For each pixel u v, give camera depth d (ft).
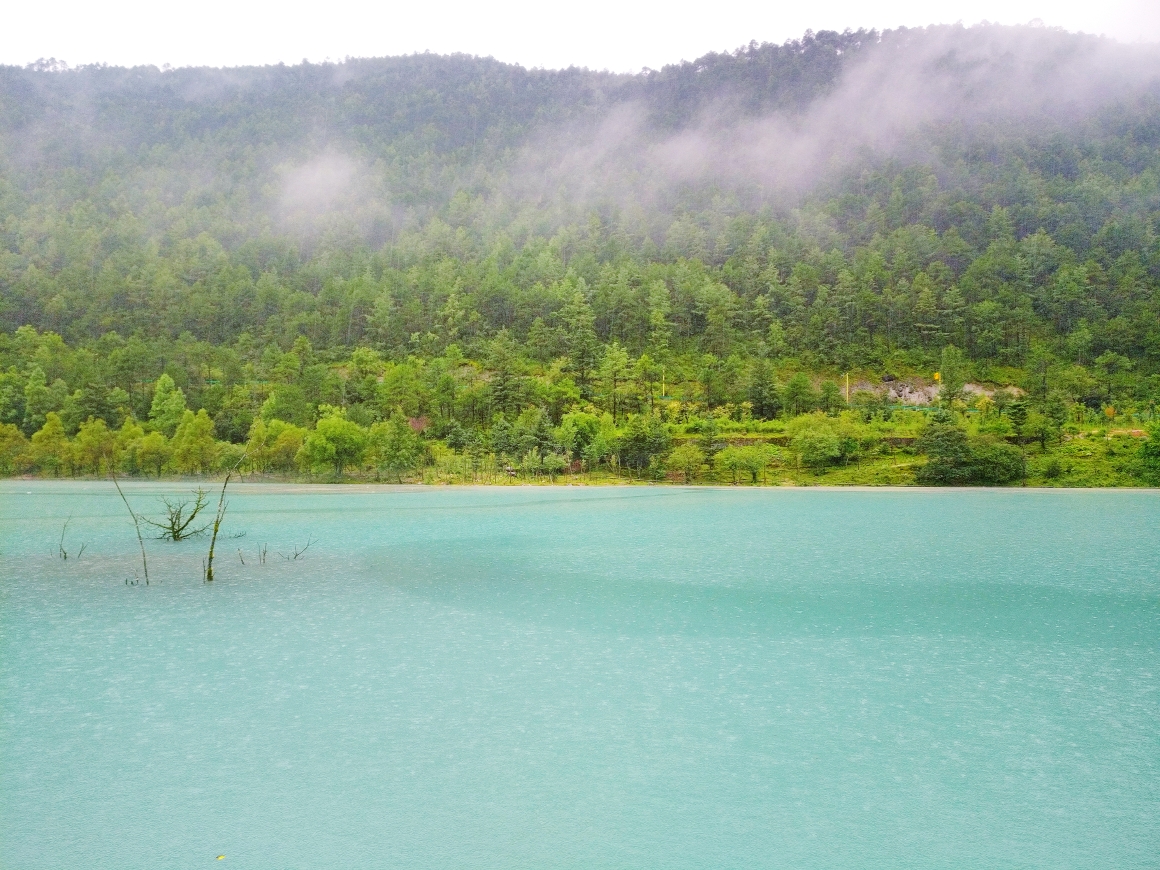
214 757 76.69
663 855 60.80
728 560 178.81
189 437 413.18
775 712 87.92
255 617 126.21
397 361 634.02
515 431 452.35
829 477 408.87
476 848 61.77
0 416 485.56
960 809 67.82
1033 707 89.35
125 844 61.98
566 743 80.02
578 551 190.70
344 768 74.64
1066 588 149.07
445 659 105.40
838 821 65.82
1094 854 61.41
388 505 300.20
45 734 81.41
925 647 111.45
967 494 353.10
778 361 635.66
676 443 453.17
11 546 193.36
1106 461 399.24
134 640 113.39
